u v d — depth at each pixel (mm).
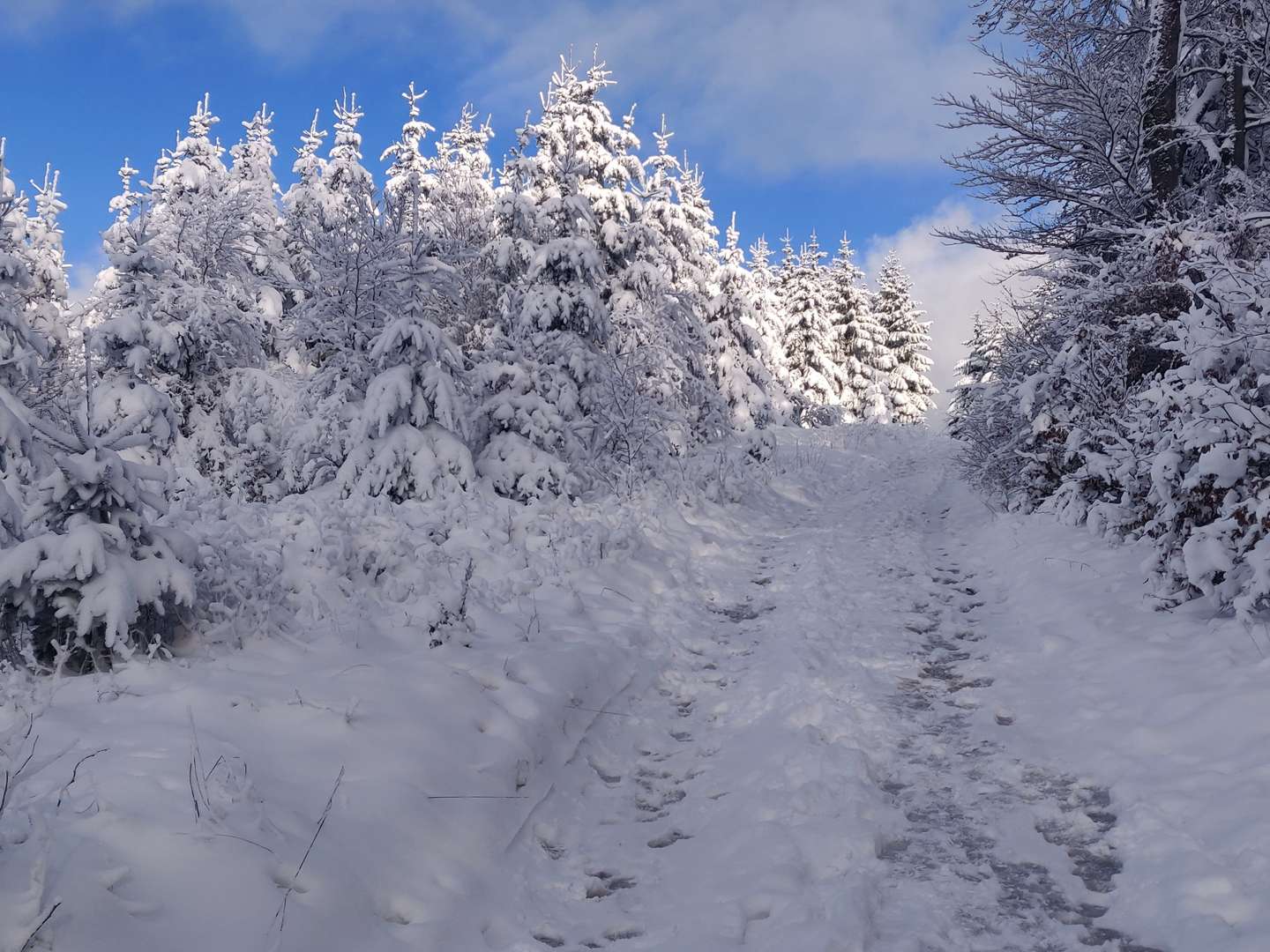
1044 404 11523
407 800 4195
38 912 2588
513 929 3705
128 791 3463
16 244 19922
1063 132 13727
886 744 5434
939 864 4070
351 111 29797
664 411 15906
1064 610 7410
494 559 8641
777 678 6625
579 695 6145
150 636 5090
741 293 27766
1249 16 12141
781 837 4281
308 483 11570
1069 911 3645
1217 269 7500
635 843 4543
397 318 11680
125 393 14062
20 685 4492
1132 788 4441
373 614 6625
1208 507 6414
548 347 15156
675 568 10086
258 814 3576
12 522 4965
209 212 22672
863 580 9555
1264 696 4820
